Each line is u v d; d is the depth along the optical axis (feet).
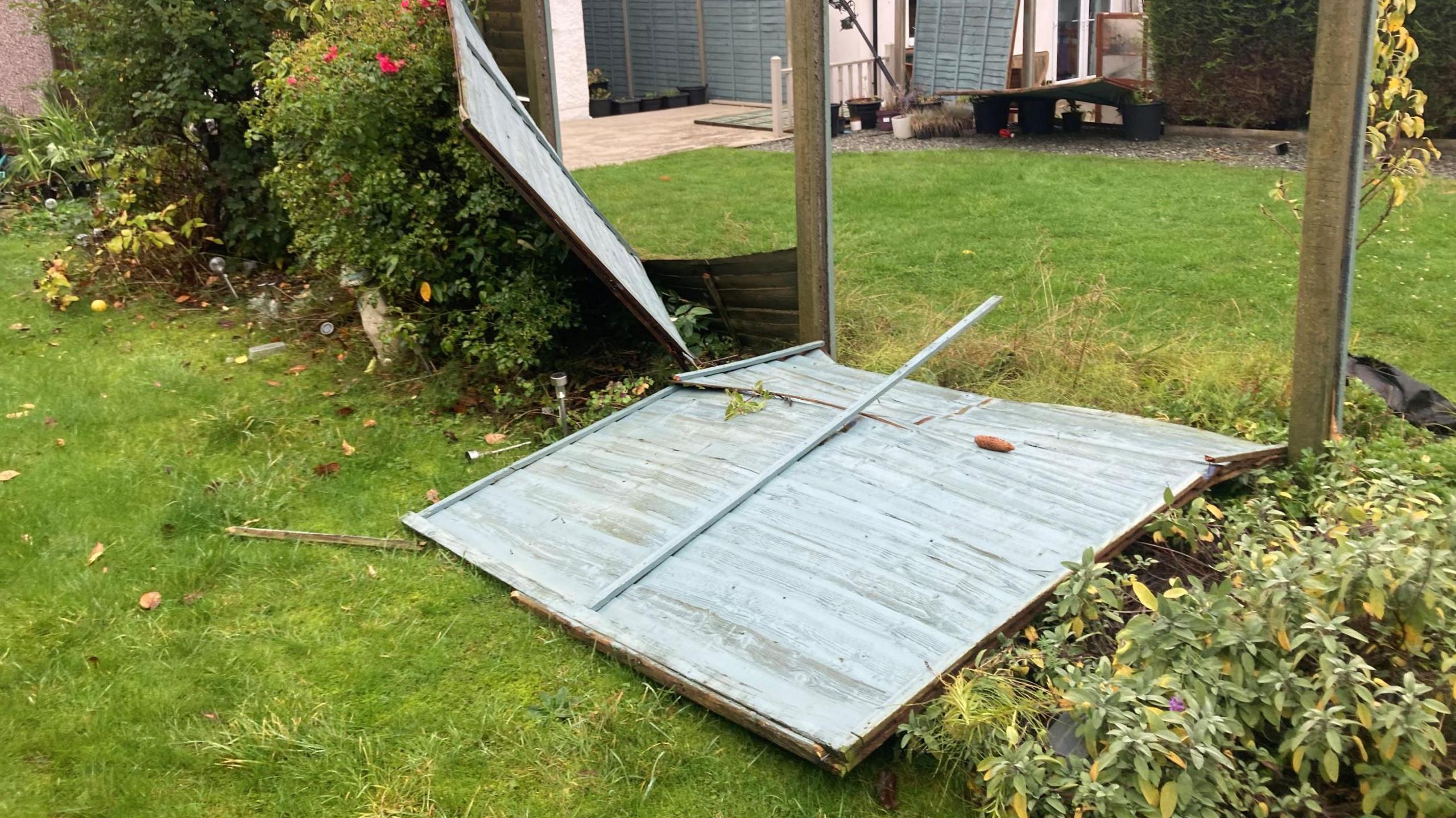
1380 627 8.99
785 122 45.85
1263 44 37.42
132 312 22.76
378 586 12.55
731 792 9.34
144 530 13.87
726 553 11.64
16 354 20.22
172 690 10.78
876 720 9.03
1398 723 8.09
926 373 16.93
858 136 44.27
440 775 9.61
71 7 24.11
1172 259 23.27
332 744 9.97
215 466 15.74
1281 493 12.39
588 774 9.57
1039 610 10.24
